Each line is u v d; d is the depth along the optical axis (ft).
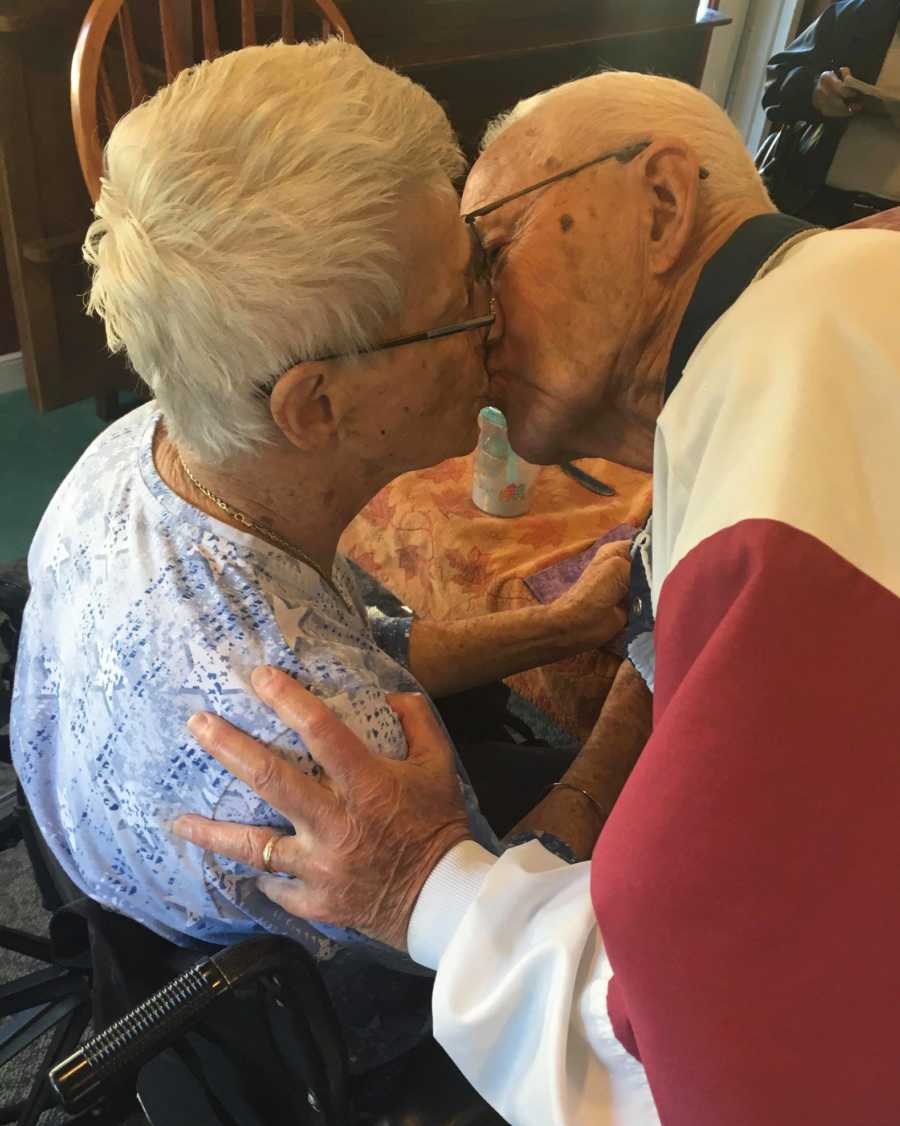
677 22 9.81
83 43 5.12
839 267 2.16
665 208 2.37
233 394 2.22
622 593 4.06
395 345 2.31
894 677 1.75
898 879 1.73
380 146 2.10
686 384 2.22
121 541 2.51
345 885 2.35
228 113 2.05
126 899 2.60
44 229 7.51
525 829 3.32
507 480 4.69
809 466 1.85
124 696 2.35
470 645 3.86
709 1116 1.78
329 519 2.64
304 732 2.23
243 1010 2.52
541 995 2.17
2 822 3.59
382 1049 3.01
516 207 2.48
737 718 1.74
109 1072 2.18
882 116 6.99
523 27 8.49
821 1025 1.73
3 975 4.73
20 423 8.82
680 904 1.76
